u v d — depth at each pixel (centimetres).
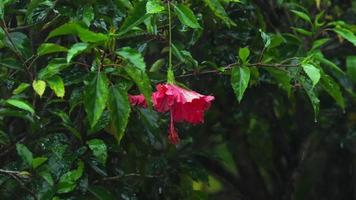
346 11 477
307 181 637
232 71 323
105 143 340
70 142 336
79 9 317
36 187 315
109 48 289
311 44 412
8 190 331
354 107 496
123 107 292
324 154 640
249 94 467
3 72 347
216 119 510
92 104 284
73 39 352
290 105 511
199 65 371
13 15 353
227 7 393
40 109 347
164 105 288
